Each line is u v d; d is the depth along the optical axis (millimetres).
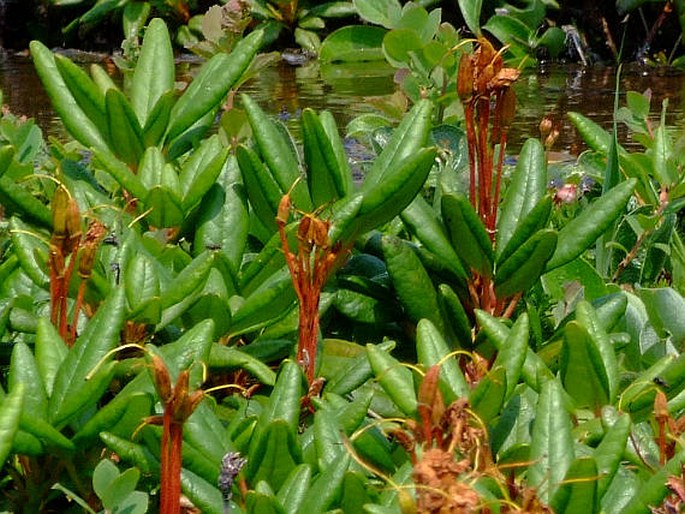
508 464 1255
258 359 1379
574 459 1222
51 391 1271
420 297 1397
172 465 1194
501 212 1445
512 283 1410
